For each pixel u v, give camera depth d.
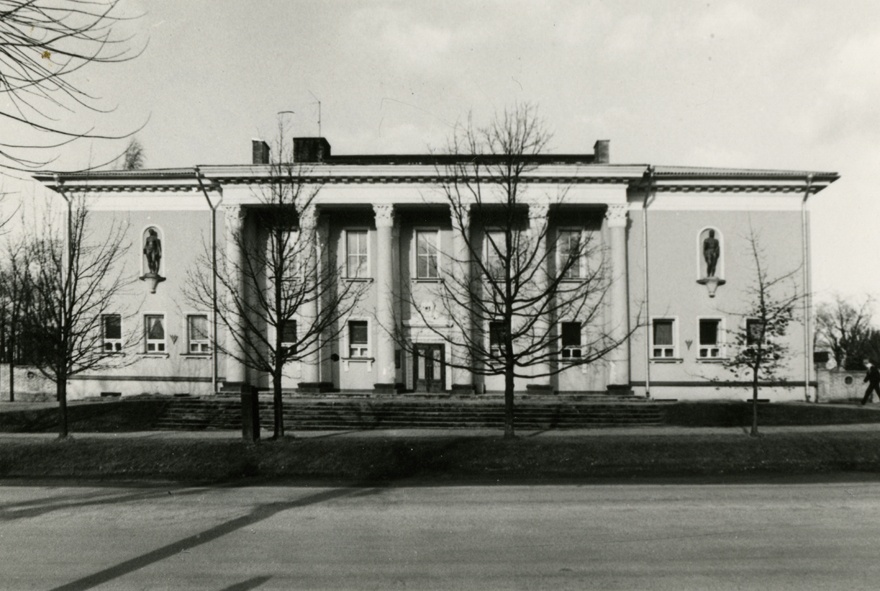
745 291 36.62
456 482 17.33
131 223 37.84
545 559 10.13
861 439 21.05
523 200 34.81
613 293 35.56
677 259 36.88
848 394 36.88
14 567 9.92
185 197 37.75
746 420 29.12
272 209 26.36
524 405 30.67
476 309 30.83
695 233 36.88
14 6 6.13
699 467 18.92
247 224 36.59
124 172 37.28
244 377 35.84
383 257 35.78
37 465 19.36
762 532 11.77
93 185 37.47
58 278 26.45
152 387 37.09
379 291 35.78
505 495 15.46
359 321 37.44
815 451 19.97
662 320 36.75
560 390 36.31
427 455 19.64
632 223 36.94
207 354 36.91
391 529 12.10
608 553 10.45
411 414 29.56
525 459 19.23
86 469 19.12
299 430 26.67
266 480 17.92
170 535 11.77
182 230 37.72
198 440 21.73
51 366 23.47
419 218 37.69
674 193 37.03
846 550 10.61
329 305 23.70
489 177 27.66
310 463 19.16
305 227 34.62
